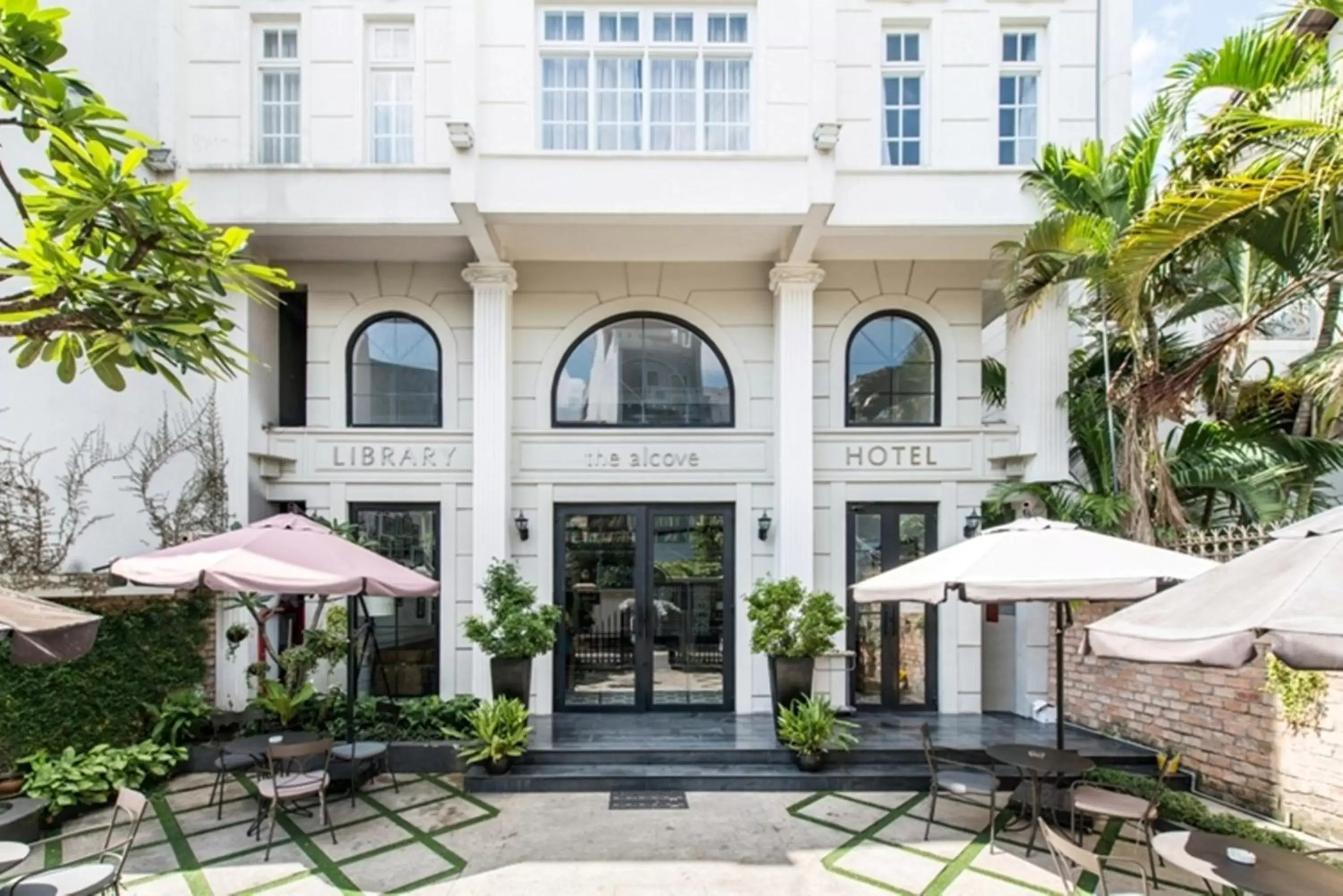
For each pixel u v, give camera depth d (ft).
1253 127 16.76
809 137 24.39
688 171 24.43
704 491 28.40
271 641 26.96
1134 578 14.76
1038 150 26.71
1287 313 31.14
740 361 28.84
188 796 20.49
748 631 27.76
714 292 29.04
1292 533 10.53
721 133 25.73
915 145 26.81
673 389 29.43
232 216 24.94
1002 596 15.37
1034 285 24.93
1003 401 33.09
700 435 28.40
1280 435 23.54
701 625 28.27
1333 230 16.10
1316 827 17.24
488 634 23.75
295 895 14.96
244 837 17.79
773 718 26.58
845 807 19.84
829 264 28.94
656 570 28.35
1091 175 23.76
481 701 24.63
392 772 21.58
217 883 15.44
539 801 20.33
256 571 16.62
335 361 28.40
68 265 10.47
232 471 25.80
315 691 25.08
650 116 25.62
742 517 28.22
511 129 24.53
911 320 29.48
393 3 25.96
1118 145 24.29
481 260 27.04
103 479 22.58
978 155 26.25
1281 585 9.43
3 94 9.90
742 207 24.39
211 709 23.82
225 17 25.76
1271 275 22.58
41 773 18.65
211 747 22.45
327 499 27.78
